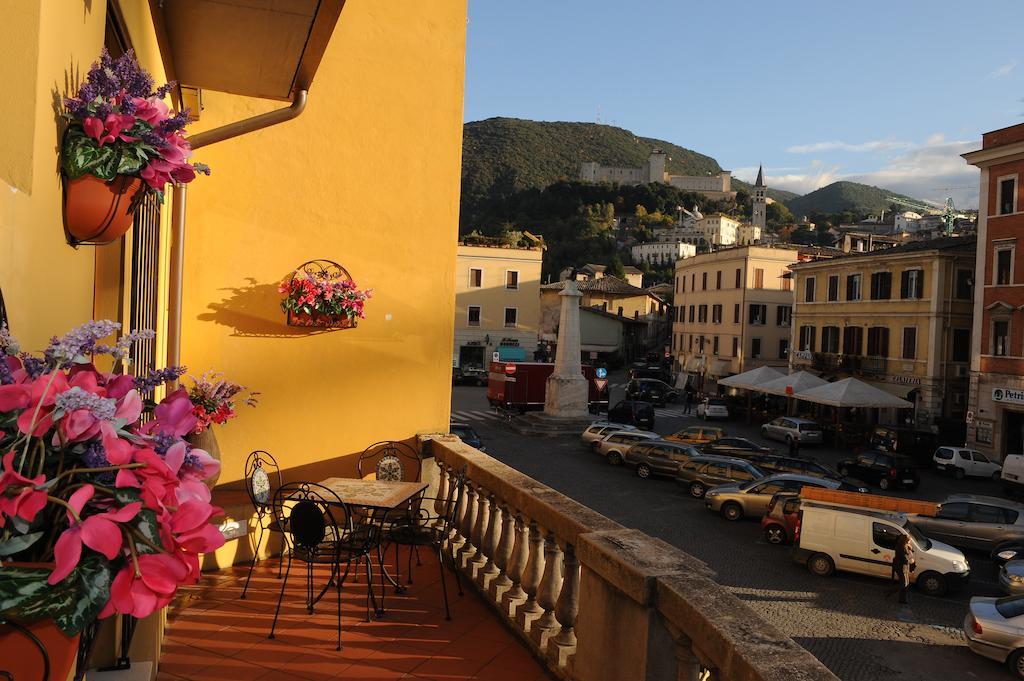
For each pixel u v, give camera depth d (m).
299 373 7.12
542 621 4.61
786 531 21.34
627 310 96.81
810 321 52.44
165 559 1.40
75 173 2.32
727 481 26.08
